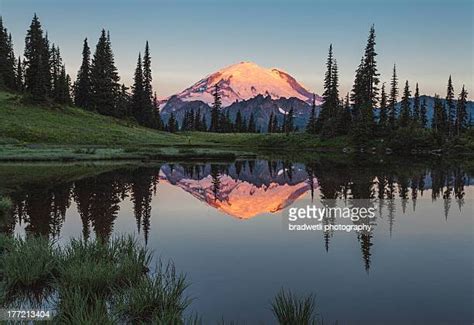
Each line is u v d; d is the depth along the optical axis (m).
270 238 13.70
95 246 10.71
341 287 9.36
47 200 20.67
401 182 31.02
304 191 26.52
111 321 6.95
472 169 43.75
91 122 89.19
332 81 98.94
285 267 10.70
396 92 91.00
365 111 81.44
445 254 11.95
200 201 22.06
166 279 9.55
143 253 10.66
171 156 57.34
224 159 58.81
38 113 85.50
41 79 92.69
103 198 21.73
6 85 104.94
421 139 77.06
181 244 12.88
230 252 12.03
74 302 7.52
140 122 110.62
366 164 50.62
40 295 8.55
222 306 8.29
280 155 71.31
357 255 11.80
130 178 31.80
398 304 8.46
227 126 149.62
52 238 13.29
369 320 7.76
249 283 9.52
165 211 18.70
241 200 22.81
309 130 102.75
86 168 38.78
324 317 7.88
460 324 7.61
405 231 14.84
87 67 104.75
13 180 28.55
